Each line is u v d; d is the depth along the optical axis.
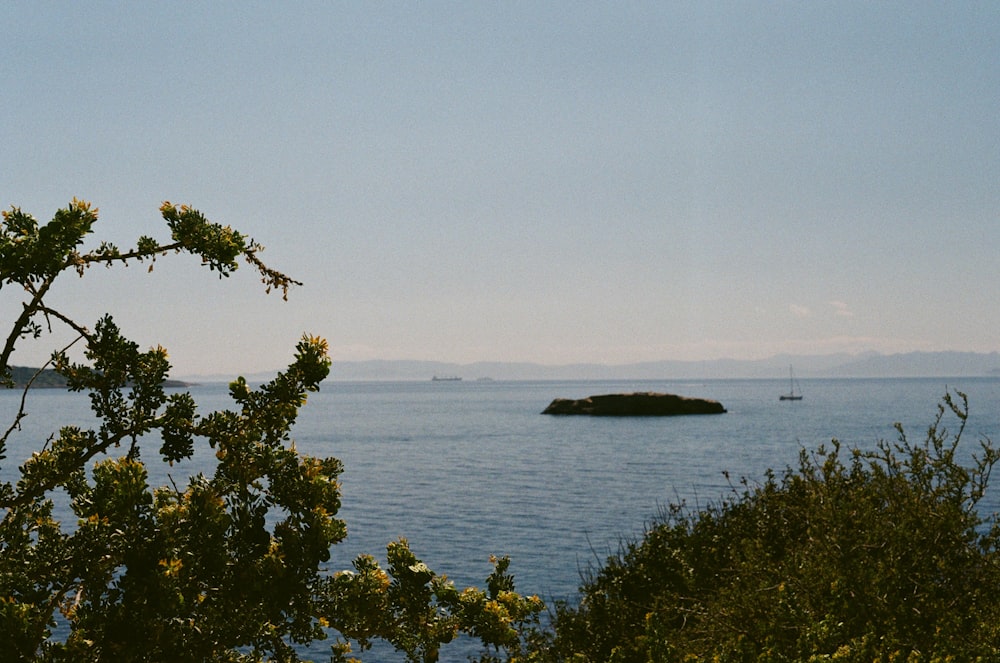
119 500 3.31
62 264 3.69
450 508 50.41
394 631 4.25
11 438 101.12
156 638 3.19
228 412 4.02
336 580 4.04
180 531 3.39
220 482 3.92
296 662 3.93
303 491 3.79
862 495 8.18
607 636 9.90
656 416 160.12
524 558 34.50
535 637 9.55
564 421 152.88
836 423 131.12
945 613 6.68
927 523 7.38
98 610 3.29
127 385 3.95
